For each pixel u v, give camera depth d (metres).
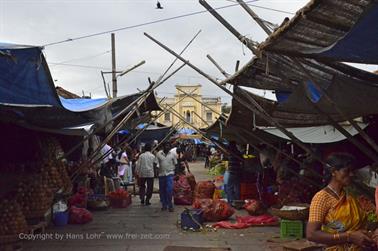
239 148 16.41
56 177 9.66
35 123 9.10
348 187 3.67
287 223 8.51
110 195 13.18
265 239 8.52
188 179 14.80
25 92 5.92
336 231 3.51
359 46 4.34
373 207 3.86
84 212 10.44
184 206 13.48
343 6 3.96
